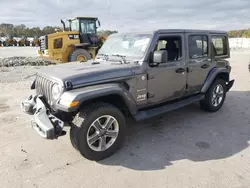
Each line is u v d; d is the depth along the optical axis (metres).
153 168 2.96
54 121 2.86
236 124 4.41
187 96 4.61
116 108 3.22
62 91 2.89
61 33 12.73
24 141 3.67
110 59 4.00
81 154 3.09
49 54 12.70
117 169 2.94
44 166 3.00
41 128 2.80
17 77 9.26
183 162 3.09
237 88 7.44
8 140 3.70
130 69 3.41
